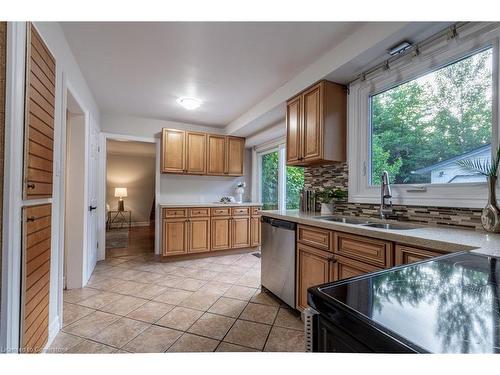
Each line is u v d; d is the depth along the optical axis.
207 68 2.44
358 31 1.87
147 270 3.23
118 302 2.26
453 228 1.54
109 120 3.82
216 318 1.99
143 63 2.34
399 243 1.32
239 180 4.86
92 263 3.16
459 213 1.57
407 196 1.89
